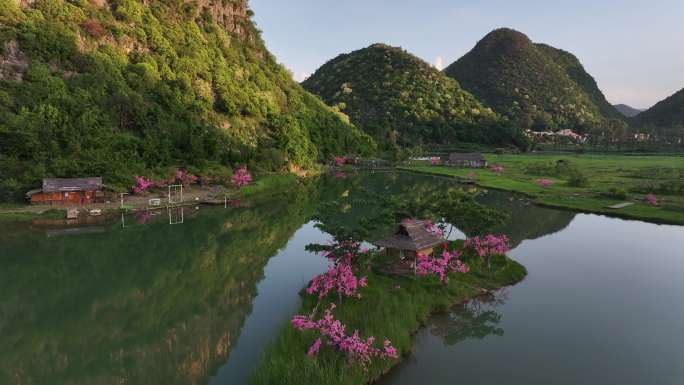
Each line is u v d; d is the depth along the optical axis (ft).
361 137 584.40
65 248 134.62
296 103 502.79
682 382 62.44
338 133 526.57
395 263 108.17
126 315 87.56
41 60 258.78
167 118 300.40
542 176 347.56
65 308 91.15
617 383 62.18
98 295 98.32
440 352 71.41
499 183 298.35
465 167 449.06
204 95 347.56
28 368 68.08
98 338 77.97
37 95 235.81
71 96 250.57
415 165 484.33
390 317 77.41
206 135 296.10
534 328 80.64
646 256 129.59
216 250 135.23
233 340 75.66
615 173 336.70
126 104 275.18
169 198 208.33
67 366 68.49
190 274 112.37
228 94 370.73
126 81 301.63
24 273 112.57
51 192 189.57
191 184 265.75
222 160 293.23
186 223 173.58
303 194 262.06
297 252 133.08
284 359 62.85
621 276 110.63
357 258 98.58
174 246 139.54
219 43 449.06
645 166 387.55
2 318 86.17
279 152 343.26
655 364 67.72
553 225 174.19
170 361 69.26
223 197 234.58
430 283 96.32
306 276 109.81
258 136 372.79
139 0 380.58
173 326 82.17
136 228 162.40
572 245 142.51
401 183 320.91
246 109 381.60
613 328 80.64
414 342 74.69
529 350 72.33
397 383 61.72
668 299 95.25
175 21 409.08
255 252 132.87
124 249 135.13
